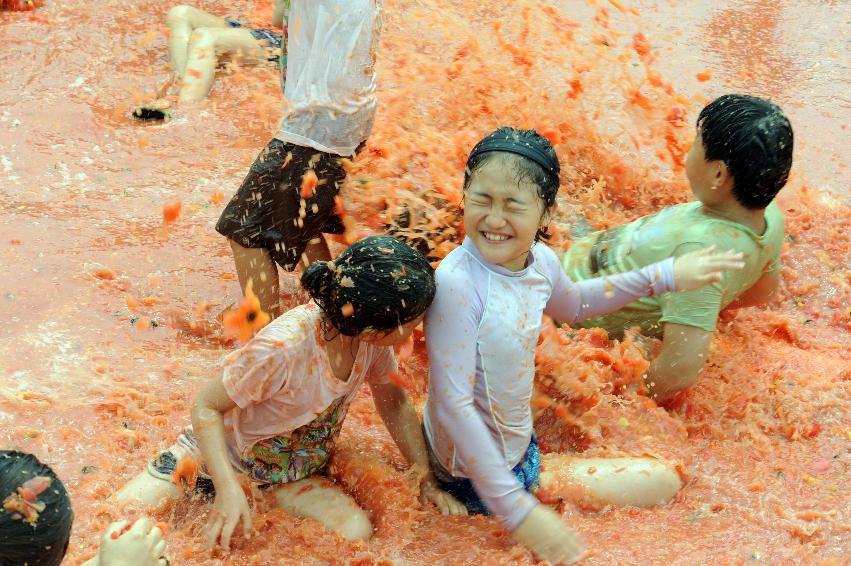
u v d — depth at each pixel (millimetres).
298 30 7742
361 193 8664
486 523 6141
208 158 11211
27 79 12625
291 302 8859
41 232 9375
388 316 5539
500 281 5969
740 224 7488
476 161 5742
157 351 7891
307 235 8234
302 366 5836
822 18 16531
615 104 12297
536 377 7402
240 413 6055
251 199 7965
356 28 7574
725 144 7184
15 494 4285
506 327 5926
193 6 15234
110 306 8367
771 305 9281
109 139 11453
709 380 7918
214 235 9719
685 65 14219
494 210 5703
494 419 6113
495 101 11086
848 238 10086
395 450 6902
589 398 7293
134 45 13789
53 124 11602
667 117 11477
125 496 5977
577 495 6391
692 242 7434
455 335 5824
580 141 10883
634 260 7816
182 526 5934
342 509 6031
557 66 12852
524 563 5648
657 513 6383
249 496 6086
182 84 12602
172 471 6129
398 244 5676
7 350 7520
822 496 6590
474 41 12562
